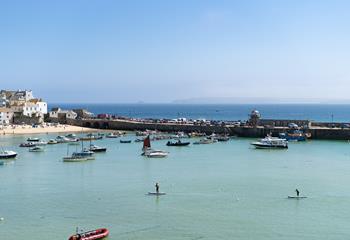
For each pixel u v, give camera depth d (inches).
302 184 3555.6
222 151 5743.1
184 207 2896.2
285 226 2539.4
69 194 3248.0
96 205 2945.4
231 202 3011.8
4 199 3107.8
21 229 2484.0
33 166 4552.2
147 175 3981.3
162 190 3358.8
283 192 3287.4
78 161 4854.8
